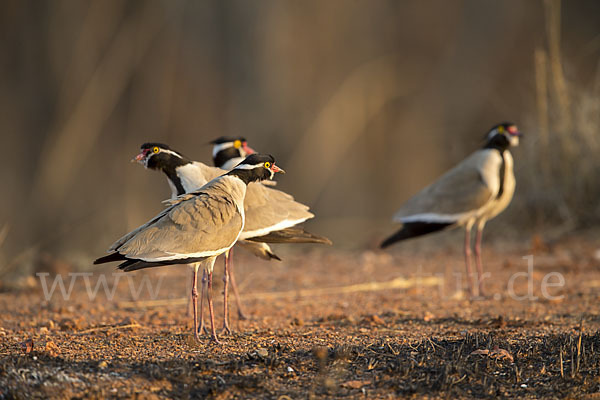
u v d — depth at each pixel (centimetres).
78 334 850
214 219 787
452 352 741
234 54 2738
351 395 639
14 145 2561
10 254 1641
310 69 2762
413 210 1218
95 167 2514
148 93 2667
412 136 2764
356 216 2581
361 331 863
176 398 626
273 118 2684
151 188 2366
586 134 1587
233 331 878
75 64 2581
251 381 659
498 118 2559
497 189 1179
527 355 728
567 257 1378
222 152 1103
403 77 2902
